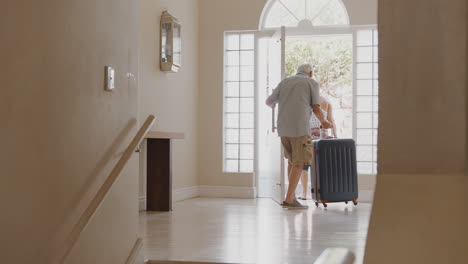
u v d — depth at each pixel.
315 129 6.78
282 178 6.31
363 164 7.10
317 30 7.22
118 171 2.49
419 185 0.84
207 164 7.50
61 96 2.17
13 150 1.83
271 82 6.93
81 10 2.36
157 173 5.64
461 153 0.87
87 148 2.43
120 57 2.84
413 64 0.91
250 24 7.41
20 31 1.87
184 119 6.96
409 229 0.79
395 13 0.92
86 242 2.37
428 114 0.90
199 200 6.88
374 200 0.85
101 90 2.59
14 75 1.83
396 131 0.92
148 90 5.81
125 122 2.91
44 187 2.04
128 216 2.93
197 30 7.50
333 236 4.05
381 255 0.77
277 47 6.65
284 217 5.18
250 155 7.46
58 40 2.14
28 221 1.93
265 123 7.35
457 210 0.79
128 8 2.96
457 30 0.88
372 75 7.12
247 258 3.23
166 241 3.78
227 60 7.56
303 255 3.33
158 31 6.09
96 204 2.23
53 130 2.11
